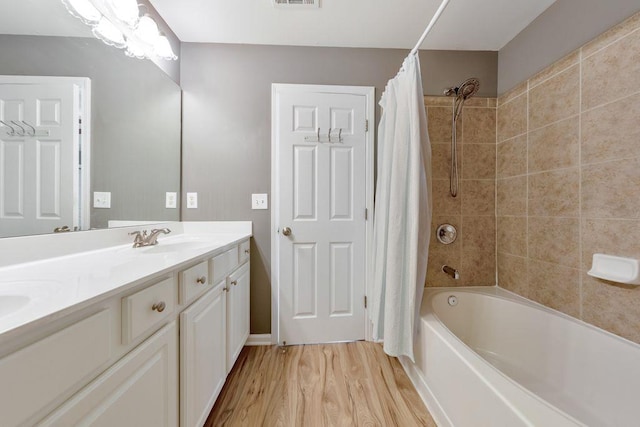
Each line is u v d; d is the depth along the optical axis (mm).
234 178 1726
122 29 1188
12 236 760
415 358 1312
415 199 1204
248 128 1726
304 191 1726
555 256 1356
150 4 1393
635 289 1016
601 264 1113
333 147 1737
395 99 1410
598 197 1143
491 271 1807
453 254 1796
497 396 768
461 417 943
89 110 1024
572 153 1264
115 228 1151
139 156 1322
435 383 1133
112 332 580
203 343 1001
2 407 372
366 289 1774
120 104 1190
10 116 757
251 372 1434
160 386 748
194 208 1710
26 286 609
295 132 1718
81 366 494
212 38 1674
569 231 1280
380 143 1595
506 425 729
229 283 1300
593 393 1087
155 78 1452
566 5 1301
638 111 998
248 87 1724
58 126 901
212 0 1367
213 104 1716
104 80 1097
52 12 881
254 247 1733
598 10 1143
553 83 1371
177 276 855
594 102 1159
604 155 1116
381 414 1144
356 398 1237
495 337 1546
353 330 1771
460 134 1784
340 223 1751
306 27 1573
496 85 1805
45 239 849
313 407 1181
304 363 1519
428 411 1164
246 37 1661
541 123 1445
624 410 977
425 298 1579
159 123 1492
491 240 1803
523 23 1541
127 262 832
